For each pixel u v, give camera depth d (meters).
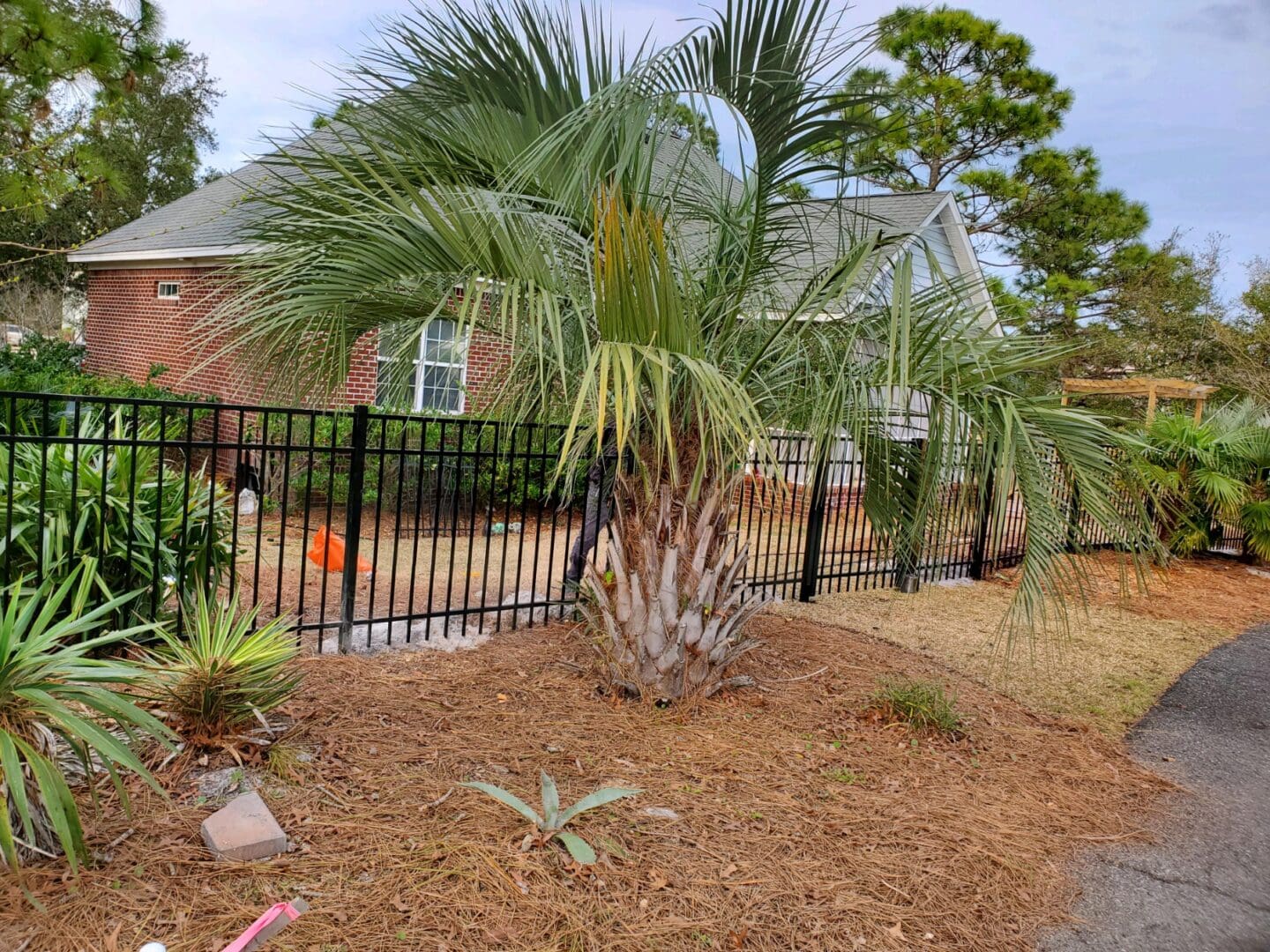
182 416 9.98
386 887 2.57
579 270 3.84
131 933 2.23
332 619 5.41
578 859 2.74
